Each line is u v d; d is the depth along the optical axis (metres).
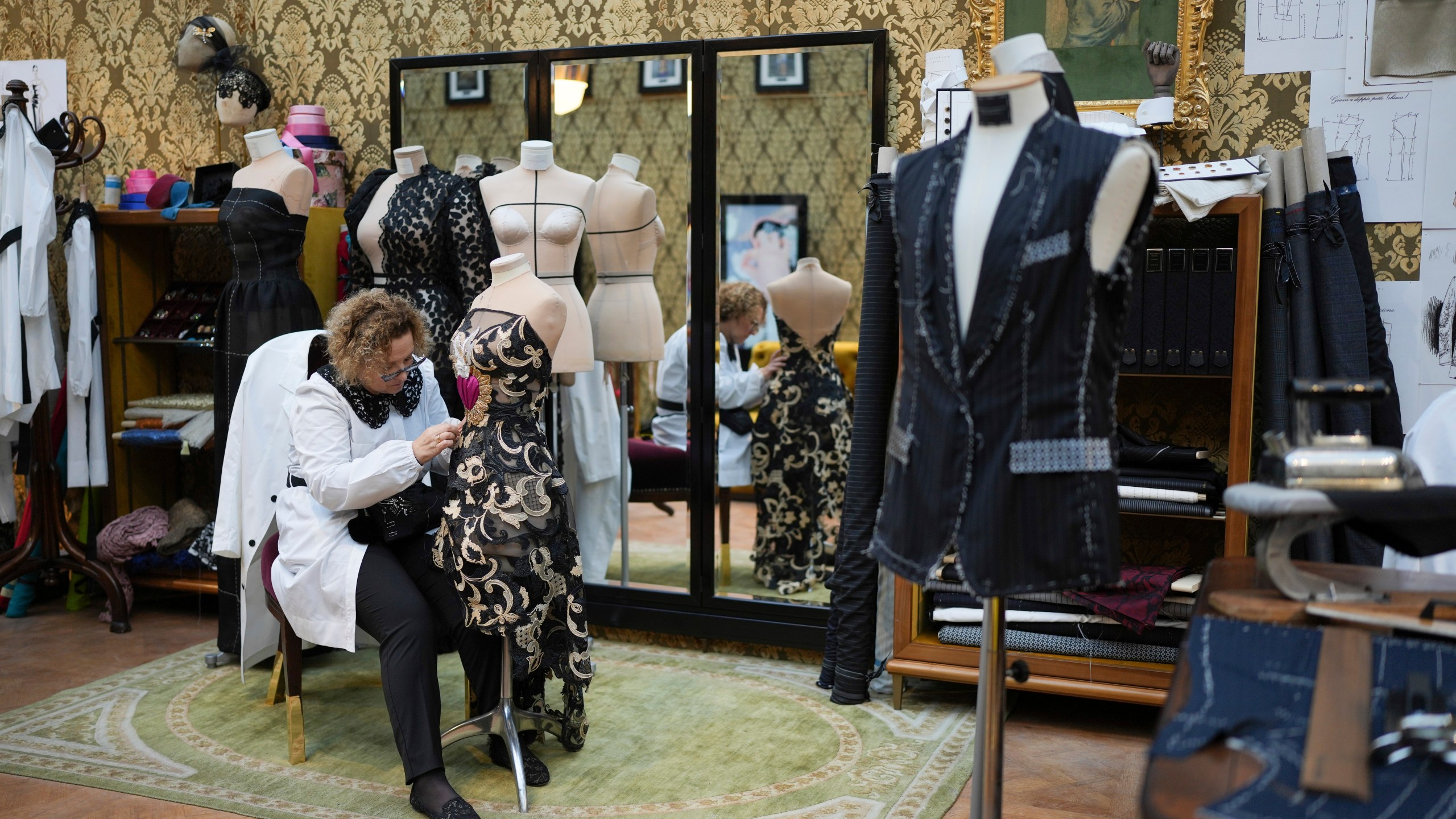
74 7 4.57
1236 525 2.97
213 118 4.40
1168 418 3.36
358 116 4.20
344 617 2.62
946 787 2.69
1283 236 2.98
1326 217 2.95
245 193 3.55
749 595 3.74
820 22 3.57
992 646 1.83
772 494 3.70
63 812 2.57
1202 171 2.91
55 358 4.16
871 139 3.46
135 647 3.88
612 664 3.70
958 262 1.73
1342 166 3.02
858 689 3.28
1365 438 1.67
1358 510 1.50
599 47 3.76
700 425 3.76
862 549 3.27
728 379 3.71
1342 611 1.50
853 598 3.27
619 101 3.76
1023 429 1.66
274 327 3.55
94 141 4.60
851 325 3.55
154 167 4.52
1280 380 2.98
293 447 2.79
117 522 4.18
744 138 3.61
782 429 3.67
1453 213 3.01
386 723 3.16
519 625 2.53
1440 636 1.43
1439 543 1.59
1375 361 2.99
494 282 2.63
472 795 2.66
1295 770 1.10
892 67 3.50
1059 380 1.65
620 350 3.80
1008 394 1.66
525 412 2.59
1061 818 2.55
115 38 4.52
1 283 3.90
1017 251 1.64
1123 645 3.03
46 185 3.95
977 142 1.78
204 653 3.81
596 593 3.94
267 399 3.21
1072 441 1.65
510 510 2.51
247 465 3.20
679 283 3.74
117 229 4.27
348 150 4.22
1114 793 2.69
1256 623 1.44
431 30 4.05
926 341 1.74
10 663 3.70
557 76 3.84
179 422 4.14
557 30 3.89
